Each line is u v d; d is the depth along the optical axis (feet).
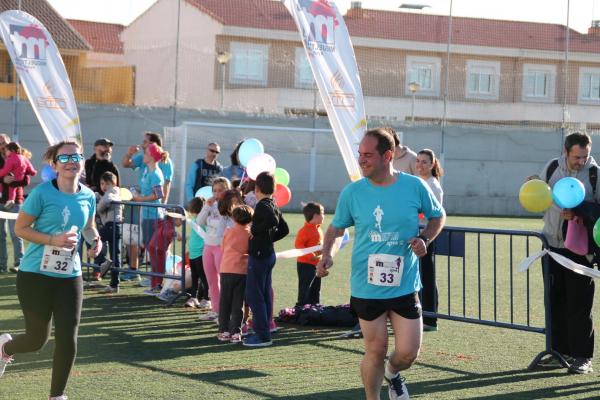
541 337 29.91
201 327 30.35
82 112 88.58
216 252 30.96
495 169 103.65
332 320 30.78
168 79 116.37
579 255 24.27
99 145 40.91
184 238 34.94
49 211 19.08
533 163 104.83
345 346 27.61
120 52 139.74
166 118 91.81
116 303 35.14
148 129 91.20
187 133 91.86
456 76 130.11
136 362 24.67
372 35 126.62
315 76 33.63
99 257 41.16
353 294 18.56
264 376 23.34
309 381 22.88
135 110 90.48
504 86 131.13
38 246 19.19
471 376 23.99
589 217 23.50
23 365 23.97
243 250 27.76
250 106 119.55
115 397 20.80
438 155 101.76
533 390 22.52
